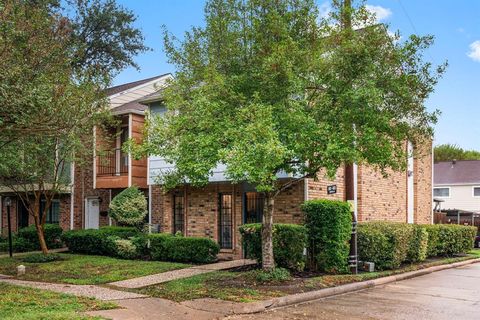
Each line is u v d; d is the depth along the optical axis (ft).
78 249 59.82
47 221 77.87
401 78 33.17
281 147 28.78
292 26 34.71
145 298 30.89
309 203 43.60
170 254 50.08
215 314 26.99
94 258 53.31
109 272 42.70
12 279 40.68
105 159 67.10
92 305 27.78
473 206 134.82
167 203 59.72
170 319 25.54
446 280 42.04
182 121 33.45
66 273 42.88
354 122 33.14
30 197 77.00
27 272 44.32
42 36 33.30
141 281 38.09
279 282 35.81
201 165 31.83
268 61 32.07
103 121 55.62
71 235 60.08
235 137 30.89
